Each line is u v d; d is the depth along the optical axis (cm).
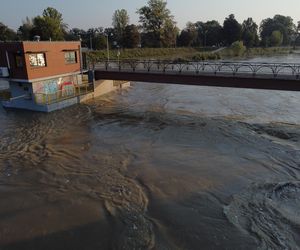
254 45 13500
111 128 2633
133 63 3775
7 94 3622
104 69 3697
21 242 1257
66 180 1741
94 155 2073
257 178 1739
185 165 1911
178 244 1236
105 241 1259
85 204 1506
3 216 1427
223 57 10081
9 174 1817
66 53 3434
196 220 1377
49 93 3197
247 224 1344
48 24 7769
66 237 1285
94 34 11262
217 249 1209
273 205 1474
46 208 1482
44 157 2044
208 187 1648
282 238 1259
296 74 2648
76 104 3391
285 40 15538
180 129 2592
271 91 4103
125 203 1509
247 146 2197
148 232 1304
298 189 1617
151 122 2797
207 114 3034
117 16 10612
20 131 2527
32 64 3009
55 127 2638
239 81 2847
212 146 2212
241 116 2928
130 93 4084
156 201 1523
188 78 3086
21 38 9919
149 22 10556
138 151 2136
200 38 13425
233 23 12494
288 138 2328
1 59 3064
